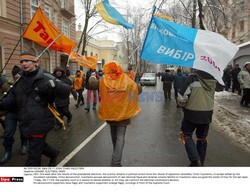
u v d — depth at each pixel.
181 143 6.22
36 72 3.70
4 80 5.81
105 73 4.32
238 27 31.86
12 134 5.00
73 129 7.72
